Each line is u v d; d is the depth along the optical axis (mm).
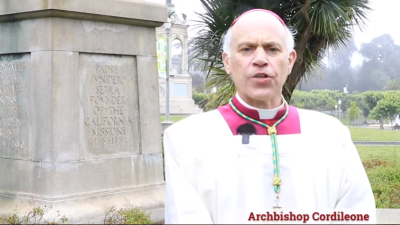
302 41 9312
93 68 6070
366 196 2795
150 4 6508
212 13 9500
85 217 5641
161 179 6648
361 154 15750
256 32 2811
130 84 6434
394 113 36969
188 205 2691
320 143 2861
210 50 9719
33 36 5848
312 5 9172
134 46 6453
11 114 6129
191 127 2883
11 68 6141
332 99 47688
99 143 6082
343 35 10117
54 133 5691
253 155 2803
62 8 5656
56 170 5688
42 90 5766
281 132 2871
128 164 6312
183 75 52656
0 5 6000
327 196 2795
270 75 2793
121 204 5988
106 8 6039
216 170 2771
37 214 5492
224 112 2926
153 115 6621
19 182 5996
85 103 5973
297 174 2787
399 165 10977
